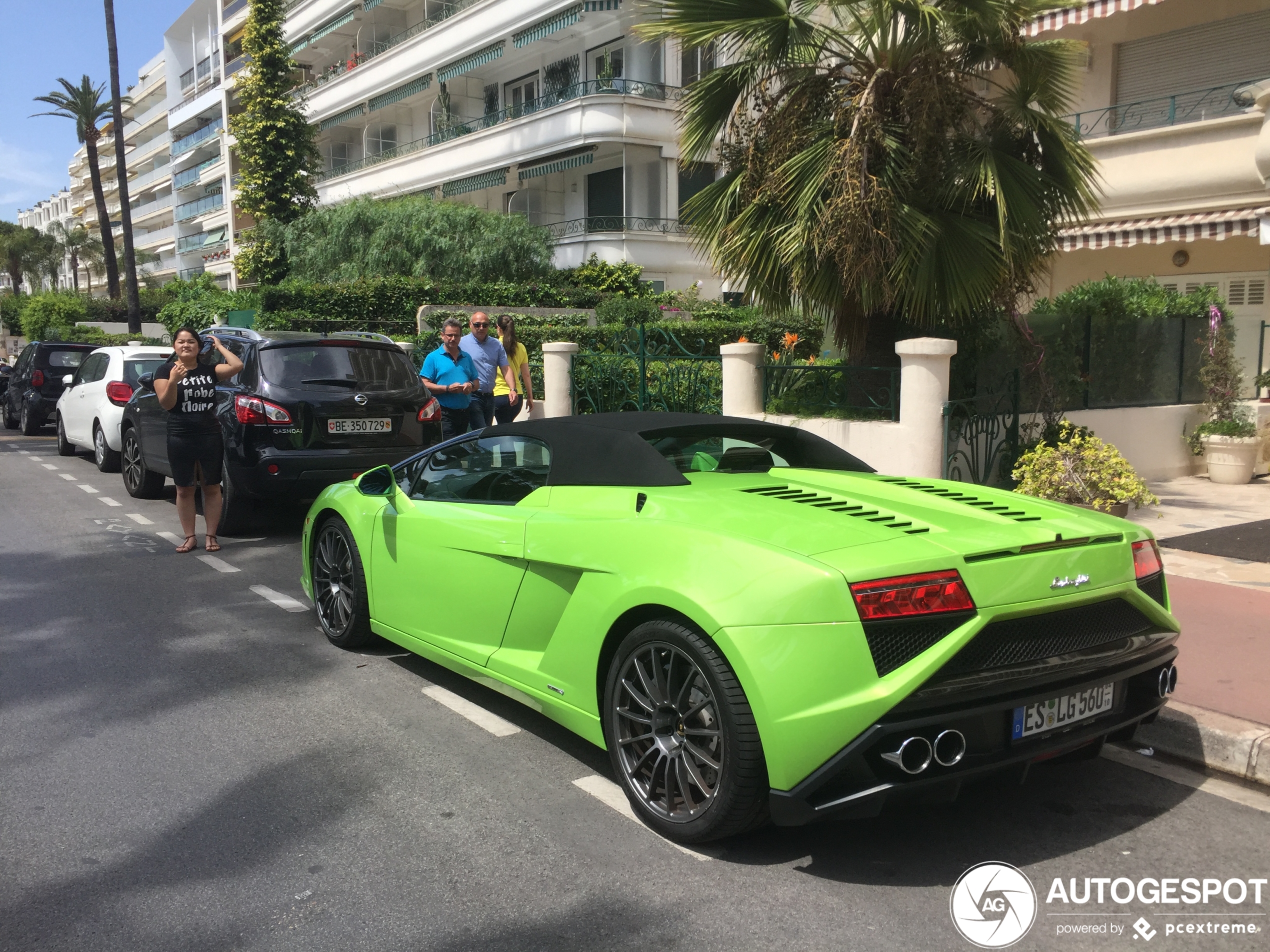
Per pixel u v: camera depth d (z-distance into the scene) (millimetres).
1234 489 9891
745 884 3023
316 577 5613
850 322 9008
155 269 78312
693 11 8258
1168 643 3445
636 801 3385
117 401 12336
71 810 3504
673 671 3240
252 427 7859
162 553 7926
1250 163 13180
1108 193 14711
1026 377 9156
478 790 3686
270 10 31016
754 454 4129
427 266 24625
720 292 28422
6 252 85750
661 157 27547
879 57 8180
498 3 29859
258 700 4648
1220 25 14344
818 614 2844
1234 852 3270
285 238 27703
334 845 3262
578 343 15453
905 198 8008
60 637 5660
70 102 54812
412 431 8430
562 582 3742
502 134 29953
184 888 2984
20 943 2684
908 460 8156
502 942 2707
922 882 3053
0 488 11273
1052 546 3176
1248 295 14188
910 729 2773
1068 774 3910
